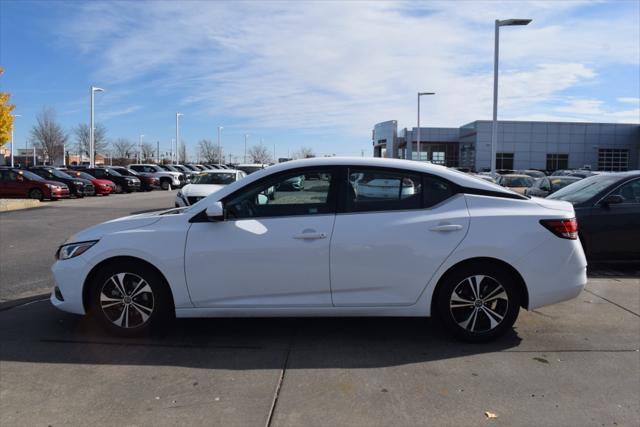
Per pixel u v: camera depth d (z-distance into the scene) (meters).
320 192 4.74
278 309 4.64
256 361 4.37
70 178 28.41
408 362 4.36
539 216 4.69
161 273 4.73
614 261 8.66
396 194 4.73
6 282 7.28
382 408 3.58
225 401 3.67
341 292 4.62
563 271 4.70
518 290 4.75
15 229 13.49
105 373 4.11
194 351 4.57
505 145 65.56
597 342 4.86
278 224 4.63
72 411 3.52
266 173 4.79
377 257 4.57
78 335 4.94
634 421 3.43
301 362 4.35
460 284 4.68
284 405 3.61
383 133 87.62
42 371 4.14
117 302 4.83
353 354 4.53
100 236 4.79
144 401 3.66
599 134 65.75
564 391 3.85
